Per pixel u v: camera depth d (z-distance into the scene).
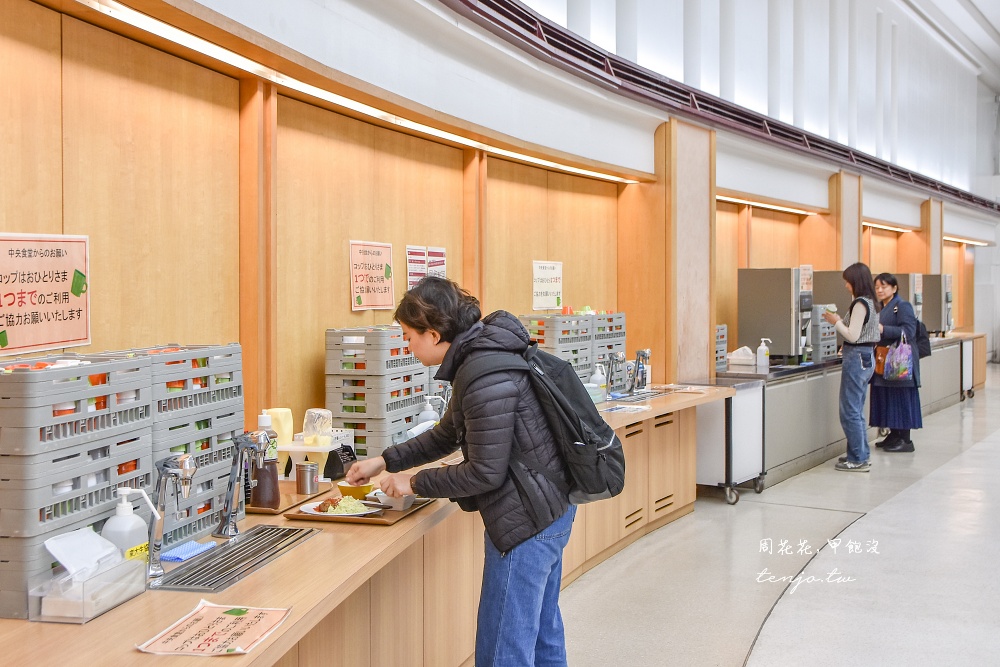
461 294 2.59
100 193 2.75
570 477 2.58
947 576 4.75
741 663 3.72
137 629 1.81
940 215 14.10
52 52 2.56
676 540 5.64
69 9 2.57
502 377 2.47
